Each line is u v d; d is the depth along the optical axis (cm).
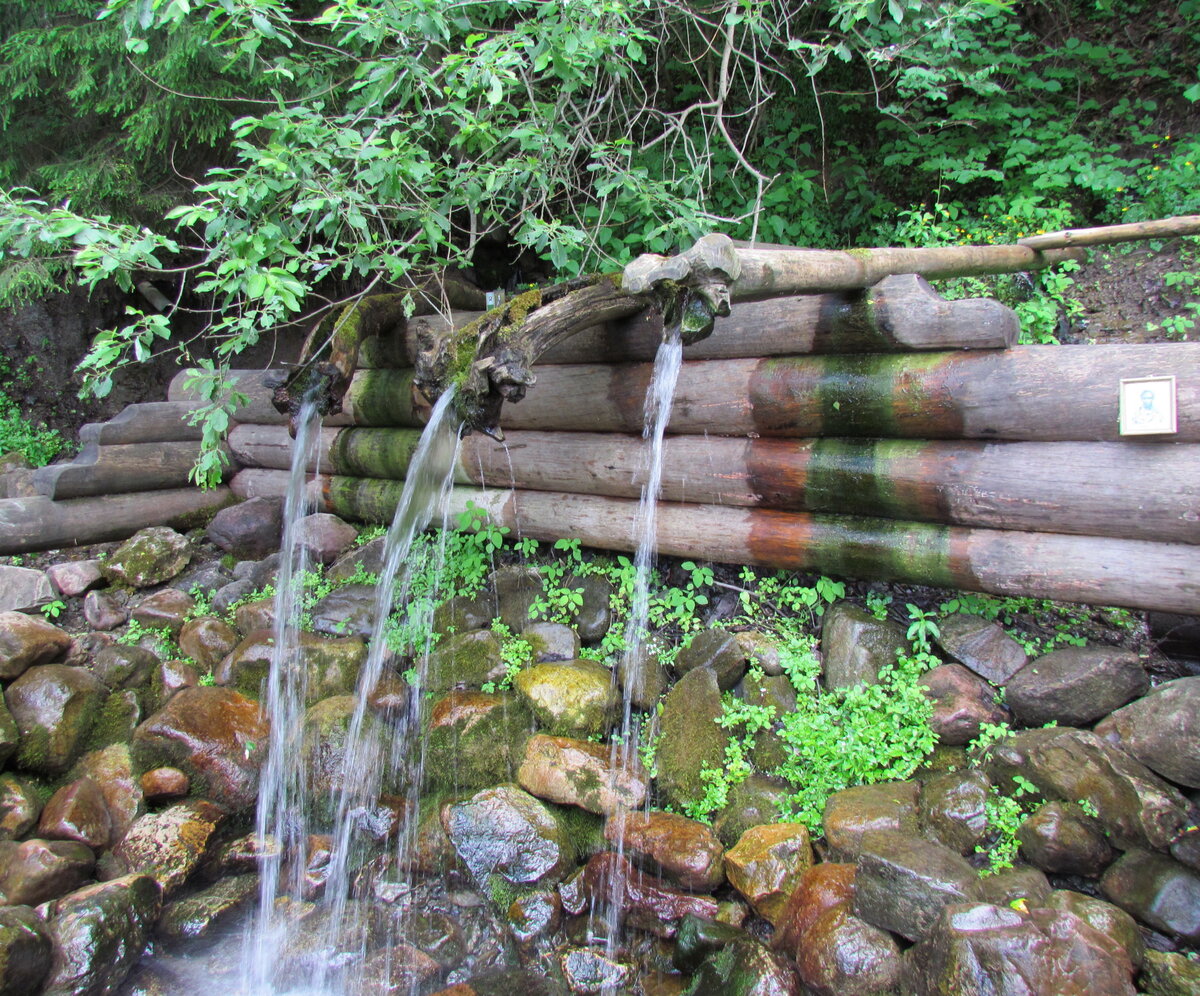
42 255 626
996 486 344
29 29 578
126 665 475
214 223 351
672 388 371
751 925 328
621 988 321
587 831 372
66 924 334
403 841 393
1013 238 549
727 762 376
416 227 529
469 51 387
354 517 607
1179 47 601
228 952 358
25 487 612
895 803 331
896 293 362
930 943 270
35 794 409
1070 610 374
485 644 444
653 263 305
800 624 415
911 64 595
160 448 630
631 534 455
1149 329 485
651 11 567
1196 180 526
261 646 478
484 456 516
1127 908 289
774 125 655
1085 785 308
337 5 363
